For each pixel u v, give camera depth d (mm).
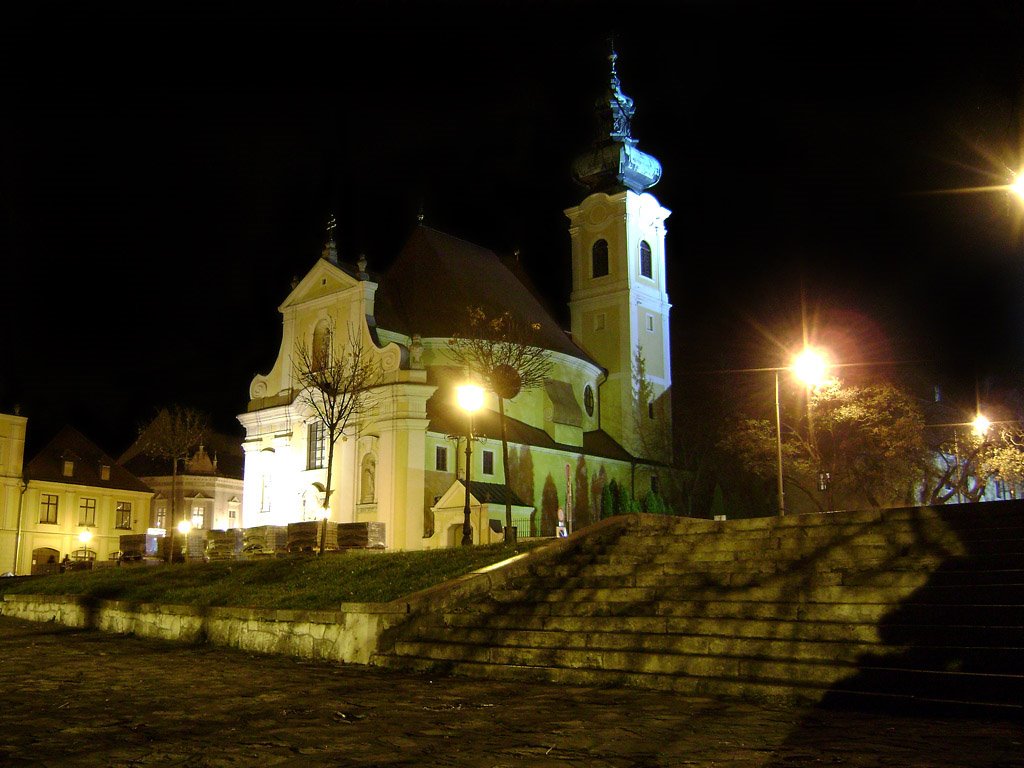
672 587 15336
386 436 52312
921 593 12859
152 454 82938
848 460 56594
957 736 9555
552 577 17422
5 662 17375
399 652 16219
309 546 38375
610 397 70125
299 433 58094
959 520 15945
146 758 9211
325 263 58812
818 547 15859
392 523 51031
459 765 8828
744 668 12336
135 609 23469
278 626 18812
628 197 72562
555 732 10219
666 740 9695
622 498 62531
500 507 51312
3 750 9555
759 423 60375
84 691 13609
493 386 46469
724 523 18359
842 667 11633
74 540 78000
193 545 47562
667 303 75125
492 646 15164
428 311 59656
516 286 70250
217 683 14336
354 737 10141
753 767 8539
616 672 13250
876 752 8953
